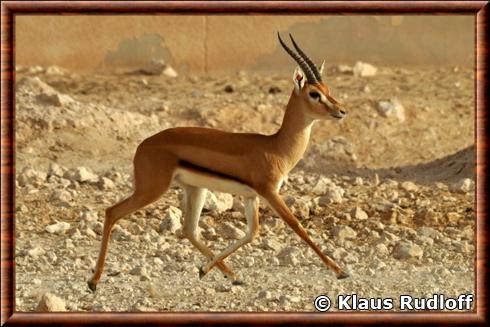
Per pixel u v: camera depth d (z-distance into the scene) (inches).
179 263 1048.8
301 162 1630.2
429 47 2389.3
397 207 1250.6
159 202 1294.3
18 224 1198.3
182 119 1800.0
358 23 2373.3
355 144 1731.1
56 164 1464.1
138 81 2101.4
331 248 1088.8
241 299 913.5
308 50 2367.1
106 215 950.4
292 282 968.3
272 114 1827.0
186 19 2354.8
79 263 1037.8
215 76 2215.8
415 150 1734.7
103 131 1653.5
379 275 1000.2
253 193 962.1
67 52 2338.8
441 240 1131.9
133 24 2353.6
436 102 1908.2
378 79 2124.8
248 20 2361.0
